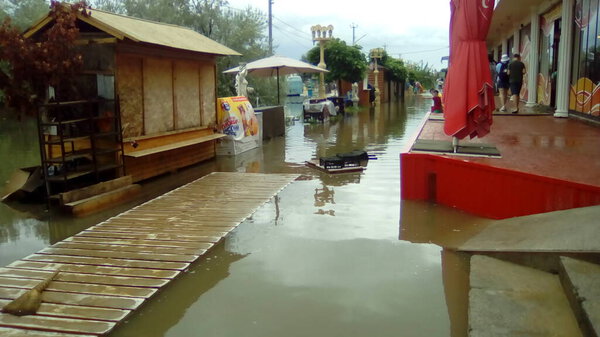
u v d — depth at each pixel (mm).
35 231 6328
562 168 5945
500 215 5957
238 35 23203
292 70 21062
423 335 3506
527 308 3604
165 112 9828
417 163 6930
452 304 3949
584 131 9469
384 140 14445
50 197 7371
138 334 3656
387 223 6082
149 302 4164
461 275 4492
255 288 4352
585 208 5051
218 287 4398
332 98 25844
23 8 22266
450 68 6848
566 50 11773
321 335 3541
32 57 7055
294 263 4898
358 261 4887
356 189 8016
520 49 20422
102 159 8602
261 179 9086
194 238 5691
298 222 6266
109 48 8195
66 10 7547
